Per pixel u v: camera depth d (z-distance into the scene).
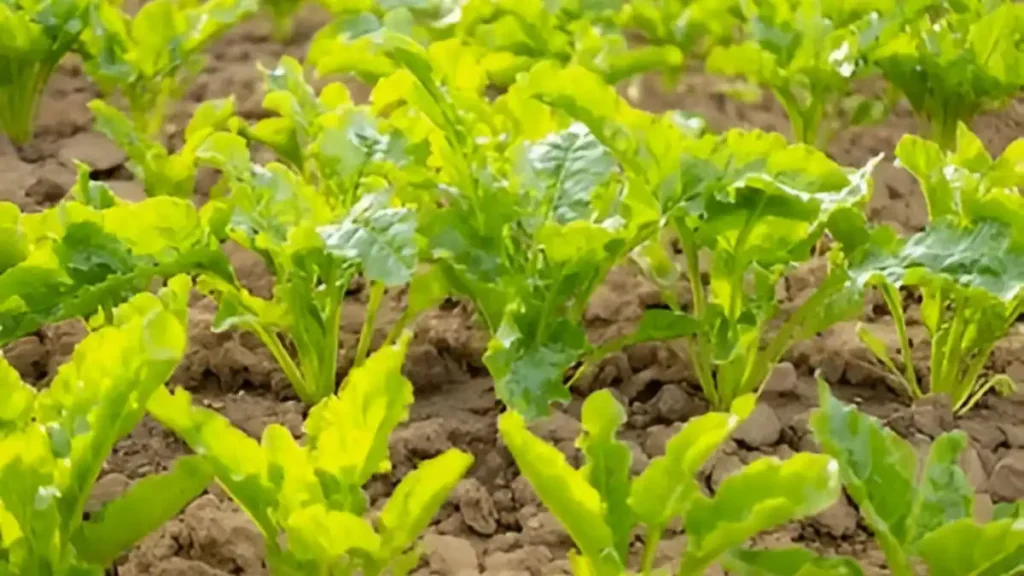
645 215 2.36
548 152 2.42
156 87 2.95
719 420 2.07
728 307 2.43
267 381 2.51
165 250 2.36
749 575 2.10
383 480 2.36
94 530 2.11
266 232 2.41
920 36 2.90
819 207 2.36
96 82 3.02
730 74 3.03
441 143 2.45
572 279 2.36
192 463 2.12
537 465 2.05
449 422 2.43
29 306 2.31
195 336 2.55
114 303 2.40
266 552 2.14
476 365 2.55
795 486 2.07
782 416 2.48
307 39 3.65
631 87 3.26
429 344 2.56
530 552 2.27
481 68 2.65
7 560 2.07
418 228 2.39
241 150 2.47
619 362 2.53
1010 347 2.61
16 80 2.94
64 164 2.93
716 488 2.37
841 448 2.15
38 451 2.06
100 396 2.06
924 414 2.46
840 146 3.06
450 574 2.25
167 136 3.02
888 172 2.97
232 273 2.40
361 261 2.33
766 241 2.40
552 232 2.31
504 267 2.37
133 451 2.39
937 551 2.10
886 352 2.53
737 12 3.09
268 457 2.11
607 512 2.12
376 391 2.11
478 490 2.33
